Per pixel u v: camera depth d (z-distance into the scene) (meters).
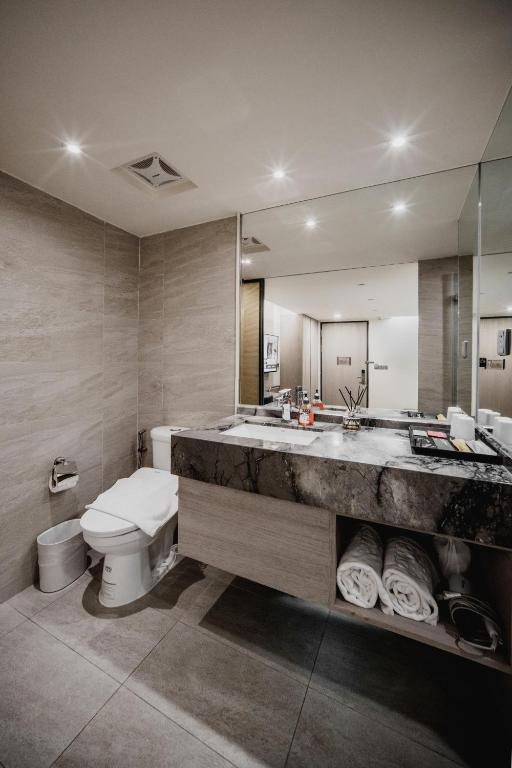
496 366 1.28
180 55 0.97
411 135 1.29
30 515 1.76
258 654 1.32
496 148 1.28
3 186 1.59
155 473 2.08
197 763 0.95
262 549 1.24
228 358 2.08
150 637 1.40
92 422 2.11
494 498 0.88
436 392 1.63
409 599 1.08
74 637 1.40
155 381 2.37
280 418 1.91
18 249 1.66
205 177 1.62
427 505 0.95
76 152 1.44
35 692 1.15
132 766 0.94
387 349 1.71
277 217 1.91
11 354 1.65
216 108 1.17
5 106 1.16
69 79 1.05
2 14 0.86
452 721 1.07
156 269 2.34
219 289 2.09
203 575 1.82
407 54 0.95
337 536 1.15
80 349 2.01
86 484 2.09
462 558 1.19
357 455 1.15
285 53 0.95
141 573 1.65
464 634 0.99
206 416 2.17
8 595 1.65
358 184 1.67
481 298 1.40
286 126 1.26
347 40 0.91
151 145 1.39
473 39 0.90
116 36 0.91
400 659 1.31
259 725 1.05
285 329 1.92
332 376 1.82
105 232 2.14
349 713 1.09
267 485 1.19
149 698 1.13
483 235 1.40
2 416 1.62
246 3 0.82
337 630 1.45
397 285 1.69
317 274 1.84
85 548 1.87
